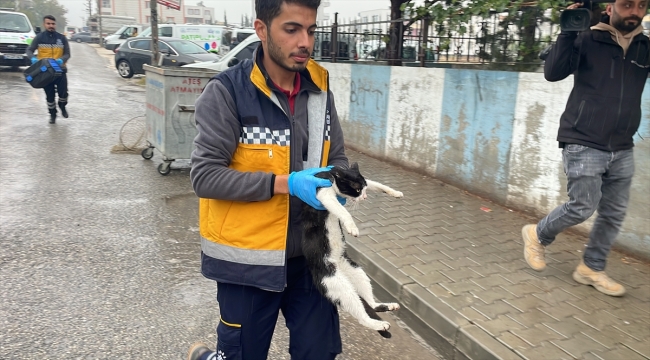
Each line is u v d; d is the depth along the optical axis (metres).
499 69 6.15
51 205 5.94
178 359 3.17
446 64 7.10
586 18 3.40
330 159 2.16
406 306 3.89
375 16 10.18
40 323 3.48
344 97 9.14
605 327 3.42
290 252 1.97
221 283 1.99
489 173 6.19
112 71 23.17
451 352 3.40
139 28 31.56
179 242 5.08
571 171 3.69
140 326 3.52
